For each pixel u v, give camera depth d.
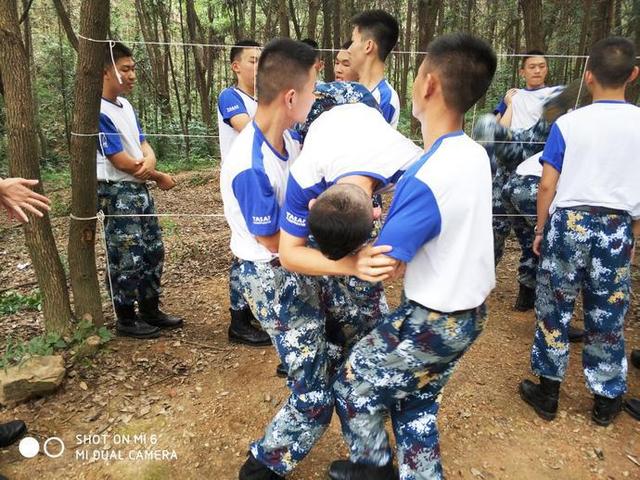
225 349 3.27
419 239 1.51
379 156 1.68
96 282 3.30
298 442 1.99
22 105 2.82
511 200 3.48
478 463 2.29
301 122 1.93
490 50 1.56
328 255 1.53
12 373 2.73
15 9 2.77
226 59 18.38
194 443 2.43
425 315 1.62
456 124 1.63
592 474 2.23
